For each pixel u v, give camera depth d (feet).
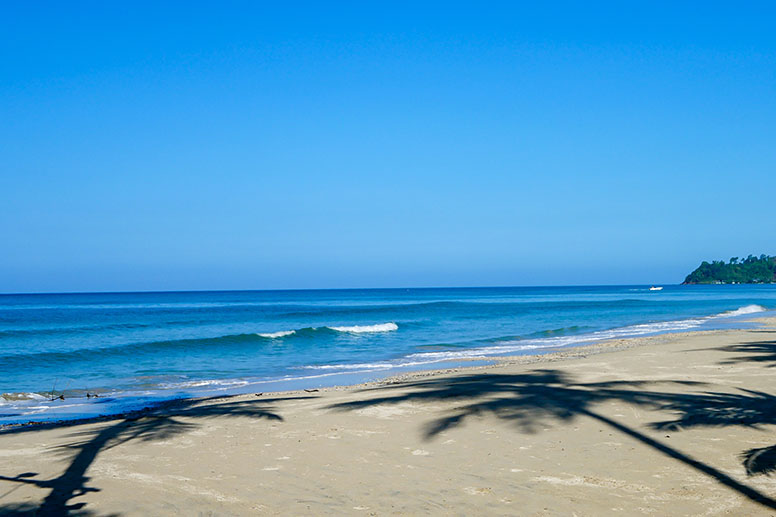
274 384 59.52
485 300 369.71
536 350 86.99
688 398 34.73
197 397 52.01
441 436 27.61
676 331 116.67
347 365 74.54
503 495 19.52
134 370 73.00
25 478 22.30
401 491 20.16
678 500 18.67
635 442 25.54
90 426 34.50
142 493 20.40
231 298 464.24
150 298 470.80
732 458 22.77
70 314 214.69
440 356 82.69
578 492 19.63
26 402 51.42
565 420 29.84
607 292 603.26
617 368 50.80
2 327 146.00
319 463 23.77
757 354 58.39
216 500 19.61
